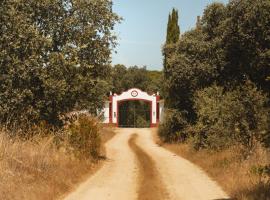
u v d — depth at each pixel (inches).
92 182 730.8
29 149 698.8
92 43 1025.5
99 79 1051.3
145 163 1020.5
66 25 973.8
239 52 1211.2
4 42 882.8
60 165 746.8
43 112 954.7
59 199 584.4
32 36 895.1
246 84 949.2
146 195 610.2
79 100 1018.1
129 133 2359.7
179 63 1362.0
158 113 2898.6
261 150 767.1
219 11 1323.8
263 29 1101.7
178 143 1494.8
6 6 895.1
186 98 1487.5
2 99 882.1
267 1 1090.7
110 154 1251.8
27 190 549.6
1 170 574.6
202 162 967.0
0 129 792.3
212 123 1080.8
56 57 916.6
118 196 607.8
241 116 880.9
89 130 1038.4
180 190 655.1
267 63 1109.1
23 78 884.6
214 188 674.2
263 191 557.6
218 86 1251.2
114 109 2854.3
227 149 945.5
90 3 1000.2
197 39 1346.0
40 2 943.0
